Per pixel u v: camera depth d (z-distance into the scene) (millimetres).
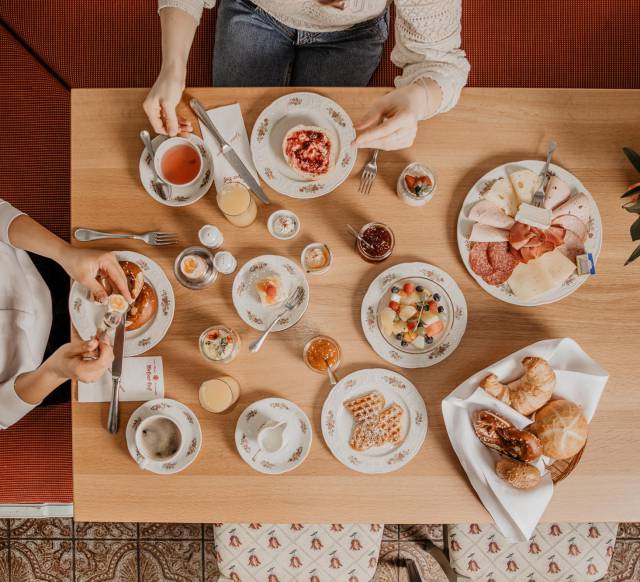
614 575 2324
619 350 1350
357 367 1350
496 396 1287
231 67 1711
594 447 1326
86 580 2348
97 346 1270
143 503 1330
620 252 1361
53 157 1839
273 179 1366
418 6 1227
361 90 1380
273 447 1284
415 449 1316
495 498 1289
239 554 1742
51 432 1732
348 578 1740
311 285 1357
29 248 1387
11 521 2363
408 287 1313
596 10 1899
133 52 1926
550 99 1371
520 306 1354
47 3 1928
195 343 1354
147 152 1366
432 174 1328
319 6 1437
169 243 1363
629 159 1270
